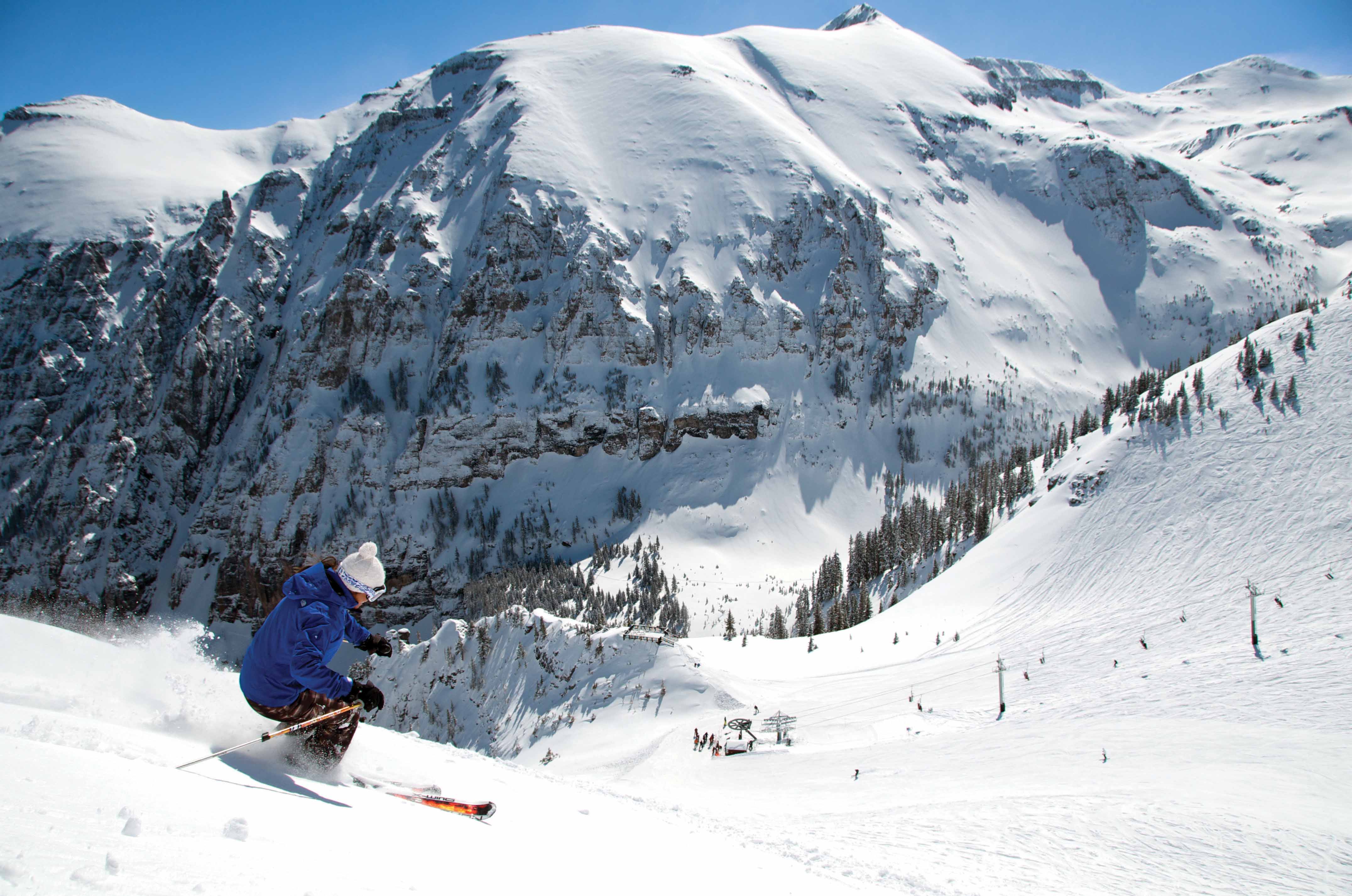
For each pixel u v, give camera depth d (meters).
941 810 31.41
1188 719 49.12
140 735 6.89
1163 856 24.64
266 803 5.58
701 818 20.80
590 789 20.42
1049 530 110.69
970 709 64.50
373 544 8.12
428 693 108.56
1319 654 56.81
